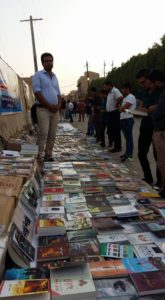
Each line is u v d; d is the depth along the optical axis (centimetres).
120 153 786
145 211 354
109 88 793
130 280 216
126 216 337
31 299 190
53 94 614
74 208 356
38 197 384
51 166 582
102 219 328
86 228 305
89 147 880
